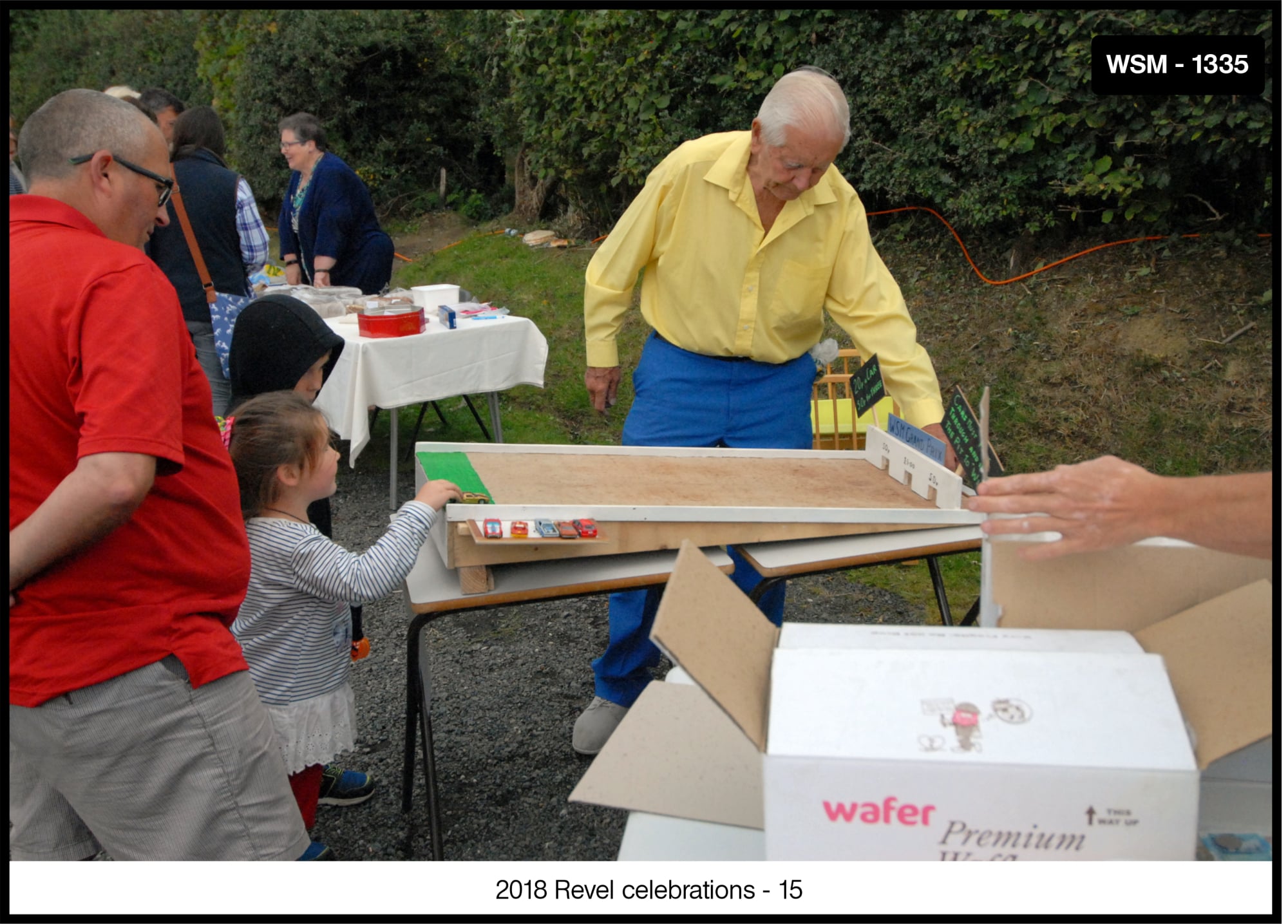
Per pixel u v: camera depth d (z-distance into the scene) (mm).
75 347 1425
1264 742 1091
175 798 1616
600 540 1971
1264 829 1088
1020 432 4691
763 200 2602
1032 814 887
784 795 905
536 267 7707
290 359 2506
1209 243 4914
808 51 5879
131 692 1541
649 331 6414
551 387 6145
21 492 1471
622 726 1297
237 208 4262
